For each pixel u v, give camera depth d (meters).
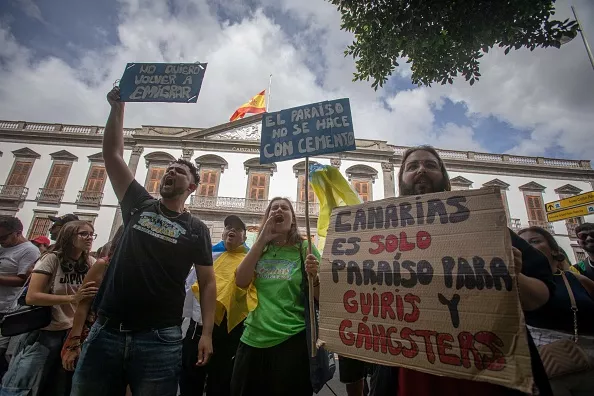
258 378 2.00
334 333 1.54
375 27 3.92
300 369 1.97
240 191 17.84
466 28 3.55
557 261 2.31
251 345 2.04
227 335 2.79
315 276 2.02
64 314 2.38
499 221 1.34
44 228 16.61
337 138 2.24
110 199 17.30
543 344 1.97
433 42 3.70
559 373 1.78
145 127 19.16
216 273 3.03
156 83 2.40
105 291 1.86
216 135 19.14
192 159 18.39
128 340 1.73
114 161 2.17
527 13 3.36
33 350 2.22
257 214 17.02
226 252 3.24
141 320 1.77
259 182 17.97
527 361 1.09
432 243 1.46
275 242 2.43
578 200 6.32
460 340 1.24
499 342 1.17
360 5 3.96
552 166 18.72
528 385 1.06
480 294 1.26
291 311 2.11
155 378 1.73
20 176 17.72
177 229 2.03
